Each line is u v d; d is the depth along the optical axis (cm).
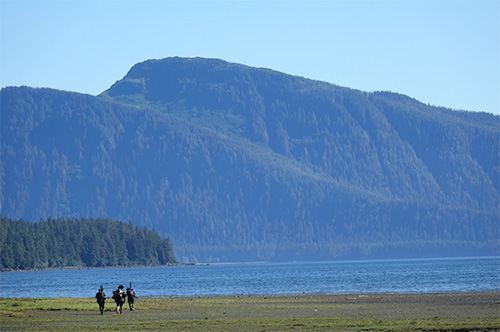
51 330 11381
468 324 10944
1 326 12188
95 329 11381
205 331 10850
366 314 13188
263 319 12481
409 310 13825
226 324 11719
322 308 14788
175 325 11725
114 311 14812
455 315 12562
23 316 13912
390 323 11350
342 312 13738
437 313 13038
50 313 14500
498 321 11312
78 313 14438
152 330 11100
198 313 14050
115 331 11056
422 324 11100
